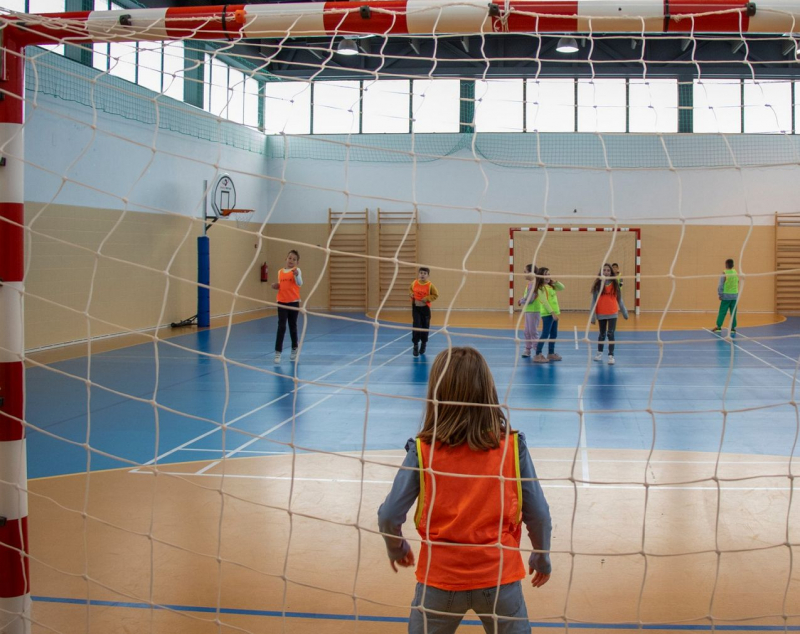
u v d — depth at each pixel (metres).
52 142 12.15
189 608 3.53
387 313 20.36
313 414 7.99
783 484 5.47
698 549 4.27
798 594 3.70
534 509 2.28
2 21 2.87
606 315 11.41
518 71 16.52
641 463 6.05
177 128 16.05
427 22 2.88
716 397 8.83
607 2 2.79
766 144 19.36
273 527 4.61
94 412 7.98
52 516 4.78
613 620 3.43
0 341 2.79
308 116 20.81
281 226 21.14
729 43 15.19
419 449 2.29
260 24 2.93
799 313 19.66
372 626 3.35
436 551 2.24
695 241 19.88
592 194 20.05
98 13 2.98
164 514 4.84
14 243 2.79
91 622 3.38
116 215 14.07
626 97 19.39
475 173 20.41
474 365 2.30
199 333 15.25
